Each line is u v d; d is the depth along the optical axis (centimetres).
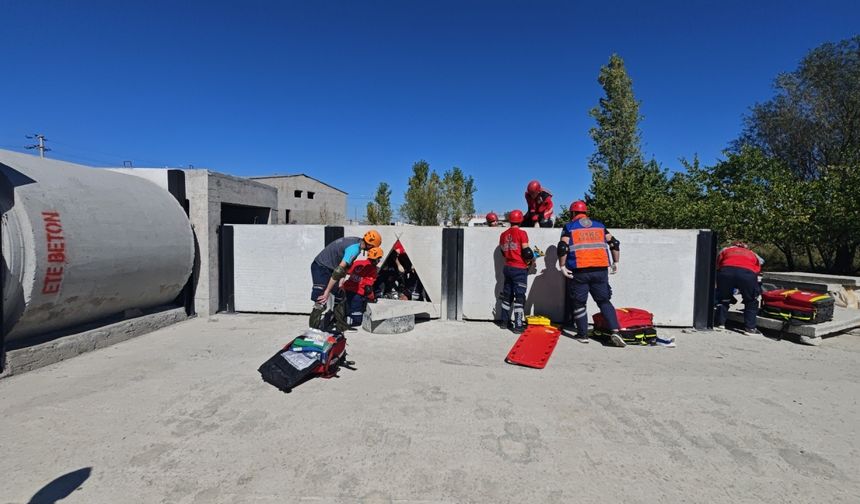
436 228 700
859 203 973
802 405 381
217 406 368
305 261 725
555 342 554
